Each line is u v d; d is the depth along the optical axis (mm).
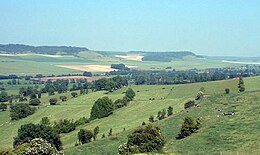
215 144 101062
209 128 119188
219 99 167250
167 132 128750
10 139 183375
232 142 100000
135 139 106000
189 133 118125
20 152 88125
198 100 185250
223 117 133875
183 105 189375
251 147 92500
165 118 159125
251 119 123062
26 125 140125
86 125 181875
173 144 109562
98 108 191125
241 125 116562
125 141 131750
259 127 110625
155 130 107125
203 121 133875
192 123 119375
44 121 189125
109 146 128250
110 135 145750
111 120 182000
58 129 170500
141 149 103188
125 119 181375
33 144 86938
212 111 148125
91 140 145875
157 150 103500
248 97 159250
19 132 140000
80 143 144875
